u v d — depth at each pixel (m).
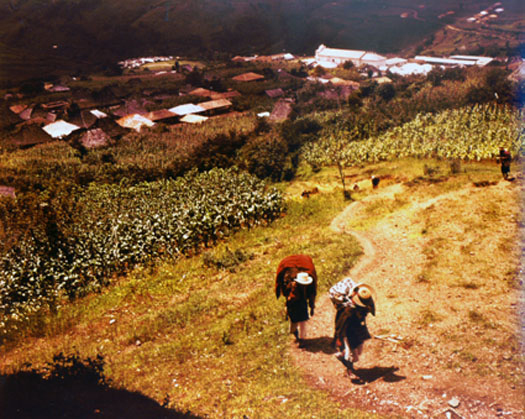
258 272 10.34
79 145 55.31
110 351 7.25
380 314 6.52
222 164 34.25
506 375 4.41
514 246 8.27
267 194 18.09
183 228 14.84
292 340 6.27
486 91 38.97
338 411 4.30
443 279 7.43
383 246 10.23
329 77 96.00
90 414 4.66
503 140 26.47
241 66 106.69
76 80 91.25
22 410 4.70
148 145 53.59
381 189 17.97
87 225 16.31
